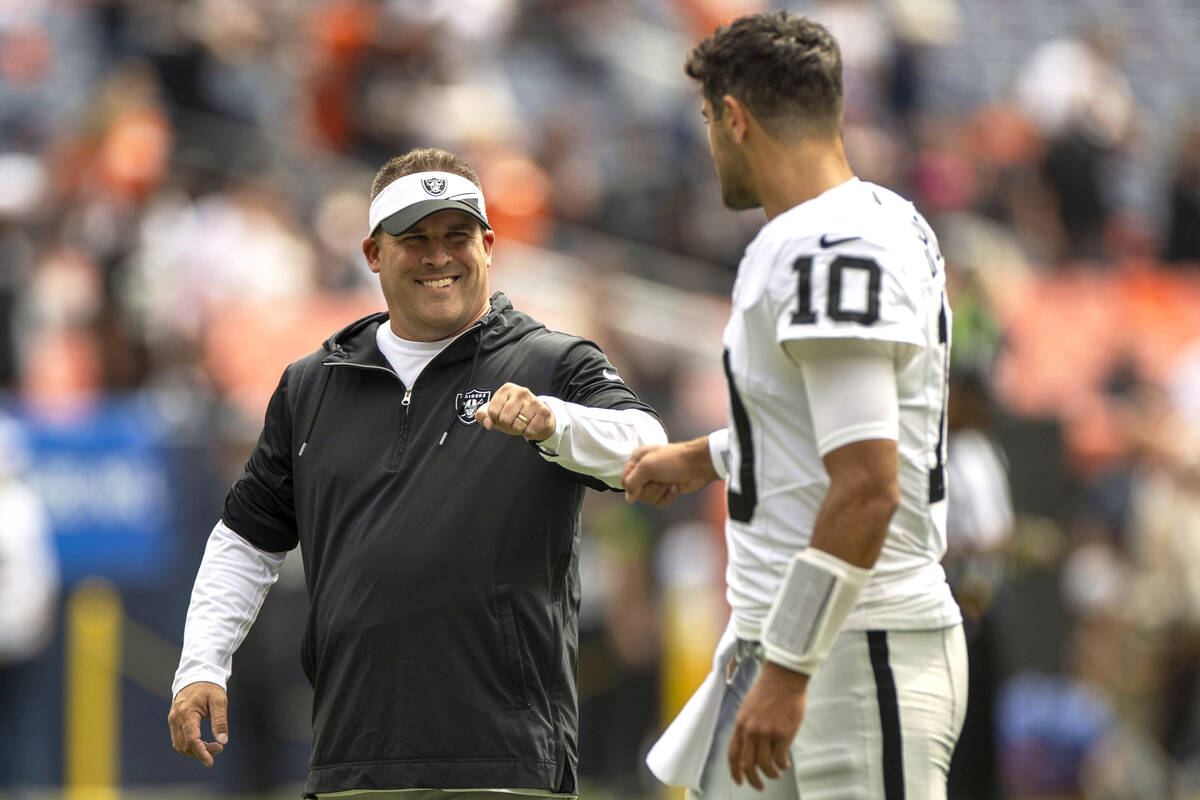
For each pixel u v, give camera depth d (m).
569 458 13.46
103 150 44.38
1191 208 52.56
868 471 11.55
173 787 35.19
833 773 12.21
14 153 51.50
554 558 13.99
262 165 47.38
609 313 43.78
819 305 11.66
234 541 14.93
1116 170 57.12
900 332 11.66
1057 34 69.75
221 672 14.54
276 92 51.81
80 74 56.88
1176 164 53.06
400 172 14.52
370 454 14.20
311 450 14.46
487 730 13.56
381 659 13.71
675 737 13.38
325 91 49.94
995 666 23.73
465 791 13.55
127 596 35.75
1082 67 56.47
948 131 57.16
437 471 14.00
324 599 14.10
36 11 58.03
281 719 33.44
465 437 14.09
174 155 46.34
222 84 49.28
